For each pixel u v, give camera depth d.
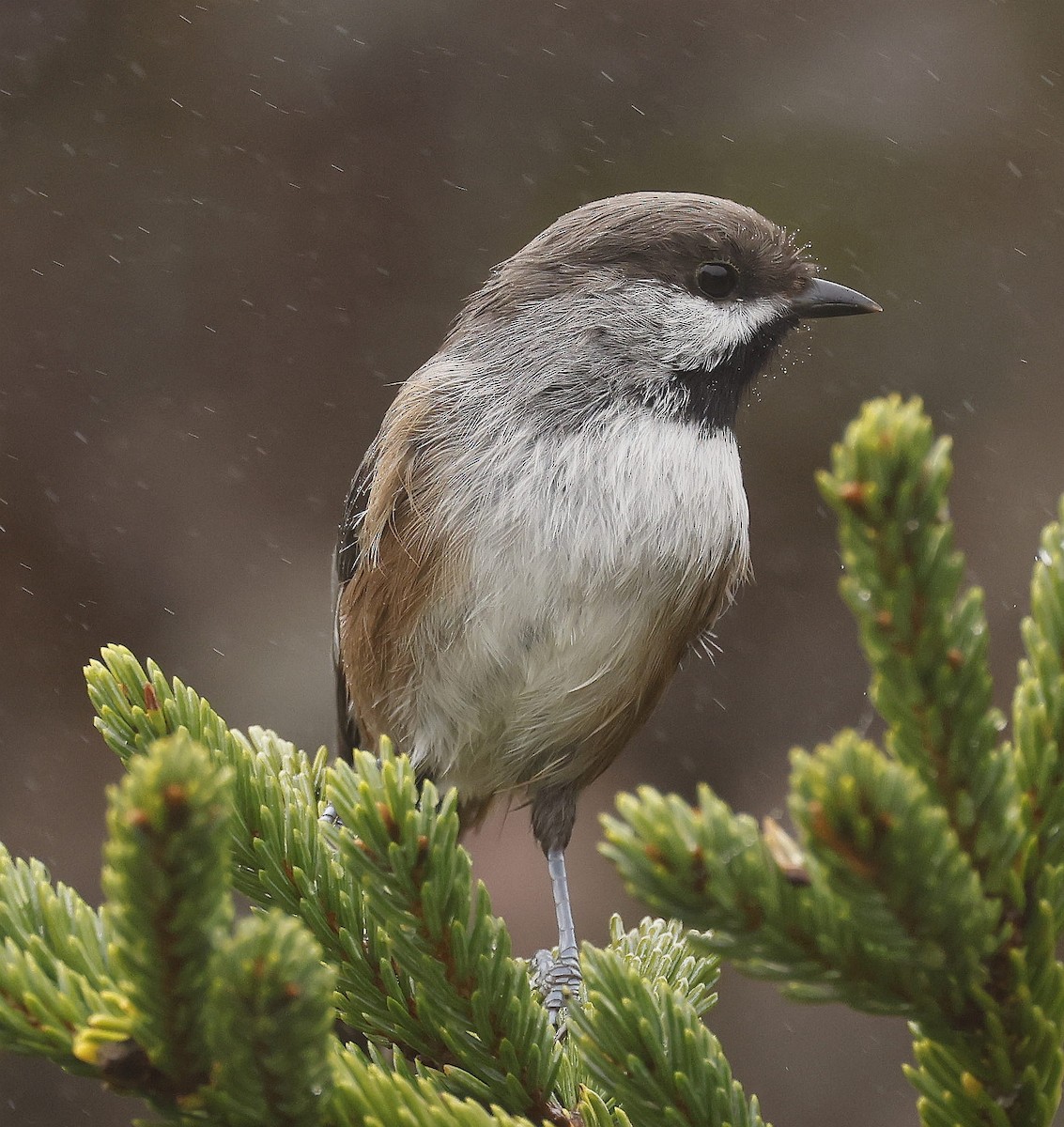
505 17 13.35
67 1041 2.88
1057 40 13.25
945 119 13.16
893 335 12.91
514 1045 3.54
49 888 3.21
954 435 12.78
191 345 13.23
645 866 2.50
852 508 2.48
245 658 12.59
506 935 3.47
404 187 13.41
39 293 13.06
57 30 13.11
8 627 12.62
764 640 12.97
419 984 3.48
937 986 2.68
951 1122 2.88
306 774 5.30
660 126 13.30
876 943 2.56
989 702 2.63
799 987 2.72
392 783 3.21
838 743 2.40
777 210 13.10
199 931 2.46
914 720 2.63
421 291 13.38
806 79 13.32
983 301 12.90
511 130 13.41
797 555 13.02
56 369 13.03
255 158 13.37
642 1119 3.21
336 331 13.37
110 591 12.78
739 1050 11.63
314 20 13.26
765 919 2.55
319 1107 2.72
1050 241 12.97
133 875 2.35
